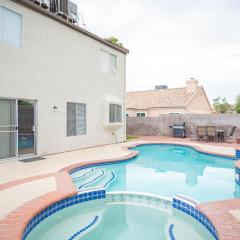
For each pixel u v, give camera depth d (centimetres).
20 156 1112
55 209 603
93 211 675
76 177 980
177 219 624
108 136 1745
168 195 812
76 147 1456
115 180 989
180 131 2259
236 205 572
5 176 823
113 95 1794
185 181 980
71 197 650
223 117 2105
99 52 1641
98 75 1634
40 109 1202
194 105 3178
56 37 1290
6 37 1034
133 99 3484
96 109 1622
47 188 678
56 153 1306
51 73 1263
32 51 1152
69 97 1388
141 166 1250
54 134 1291
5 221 477
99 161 1112
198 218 576
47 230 566
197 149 1526
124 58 1925
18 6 1077
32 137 1177
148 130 2505
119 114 1800
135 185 923
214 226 466
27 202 574
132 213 661
